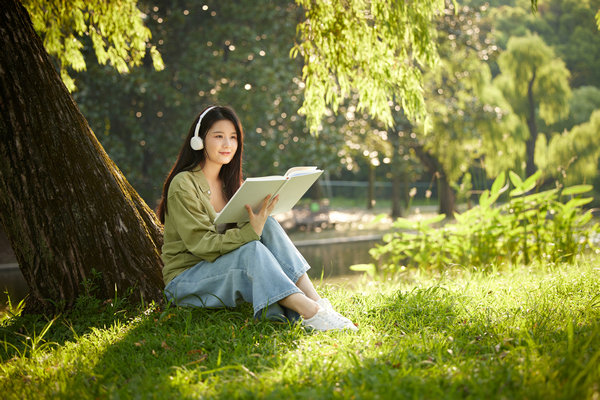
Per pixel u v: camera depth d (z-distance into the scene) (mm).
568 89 24641
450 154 21188
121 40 7016
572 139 21734
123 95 15578
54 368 2682
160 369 2498
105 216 3803
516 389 1991
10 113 3600
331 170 16812
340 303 3775
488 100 21297
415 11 5246
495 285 4461
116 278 3746
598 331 2545
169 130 16469
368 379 2141
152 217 4297
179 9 15805
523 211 7109
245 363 2535
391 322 3238
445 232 7219
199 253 3279
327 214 20125
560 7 34281
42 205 3641
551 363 2182
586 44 32219
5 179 3617
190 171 3555
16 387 2498
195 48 15602
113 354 2812
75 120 3896
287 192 3295
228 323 3168
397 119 19656
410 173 27844
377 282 5988
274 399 2014
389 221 22125
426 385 2051
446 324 3127
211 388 2227
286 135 16562
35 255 3670
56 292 3688
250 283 3172
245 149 15758
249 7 15961
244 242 3174
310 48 5664
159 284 3861
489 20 28500
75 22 6953
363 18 5500
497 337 2723
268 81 15281
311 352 2604
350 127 18453
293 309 3074
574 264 5719
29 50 3729
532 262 6438
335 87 5754
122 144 14805
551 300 3584
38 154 3639
